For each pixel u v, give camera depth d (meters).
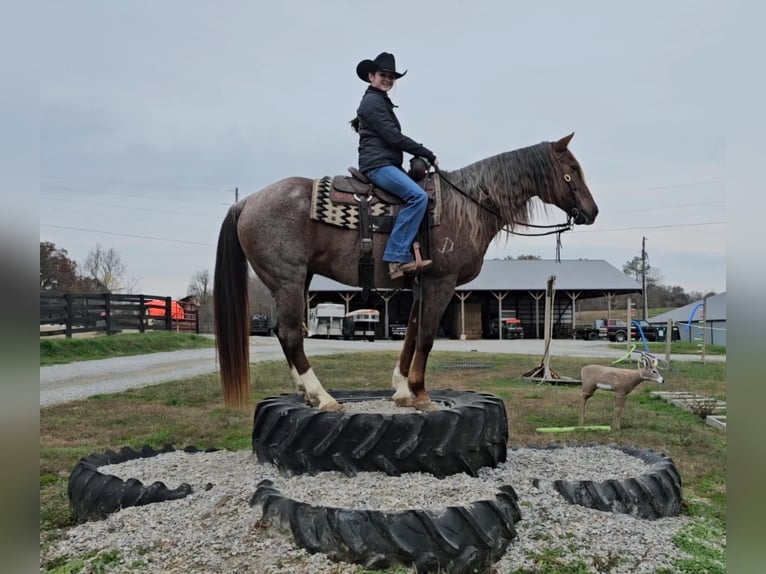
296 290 3.88
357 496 3.08
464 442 3.56
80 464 3.90
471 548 2.70
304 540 2.76
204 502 3.23
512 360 16.08
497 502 2.95
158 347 19.14
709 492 4.17
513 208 4.20
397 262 3.82
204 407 8.03
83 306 19.12
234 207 4.07
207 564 2.68
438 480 3.34
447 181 4.08
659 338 31.30
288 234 3.83
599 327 31.98
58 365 14.08
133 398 8.80
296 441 3.54
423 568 2.65
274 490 3.12
